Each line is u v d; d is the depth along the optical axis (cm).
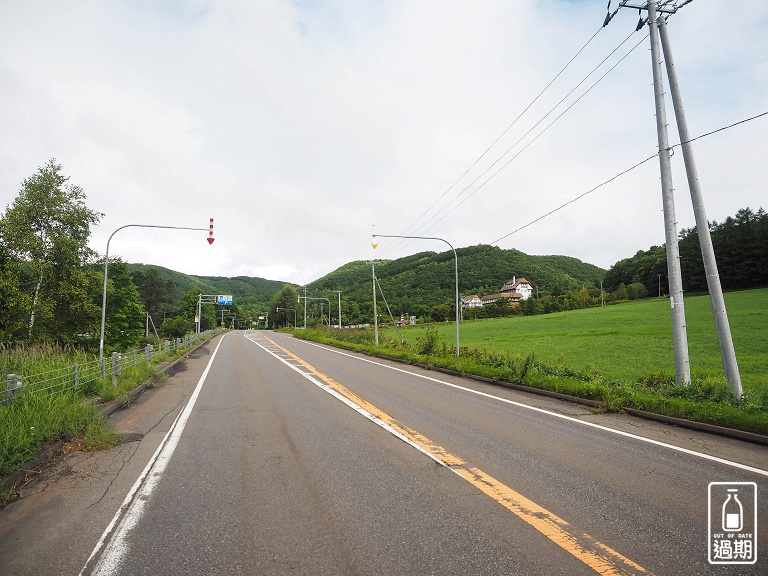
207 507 463
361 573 333
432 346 2512
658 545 376
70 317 2811
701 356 2650
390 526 414
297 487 520
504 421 896
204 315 10644
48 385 1048
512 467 593
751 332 3600
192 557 360
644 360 2517
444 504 466
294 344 4456
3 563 353
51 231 2719
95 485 534
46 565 350
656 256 10750
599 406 1023
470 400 1158
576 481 537
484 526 413
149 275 9838
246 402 1138
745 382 1661
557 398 1187
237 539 390
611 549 369
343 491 506
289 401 1143
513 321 7494
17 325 2506
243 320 14650
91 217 2856
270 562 350
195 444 724
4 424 655
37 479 557
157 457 651
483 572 333
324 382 1527
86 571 341
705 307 6178
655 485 523
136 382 1404
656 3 1147
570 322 6319
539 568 339
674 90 1096
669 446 703
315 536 395
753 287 7394
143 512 451
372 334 4331
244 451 679
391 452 668
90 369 1223
